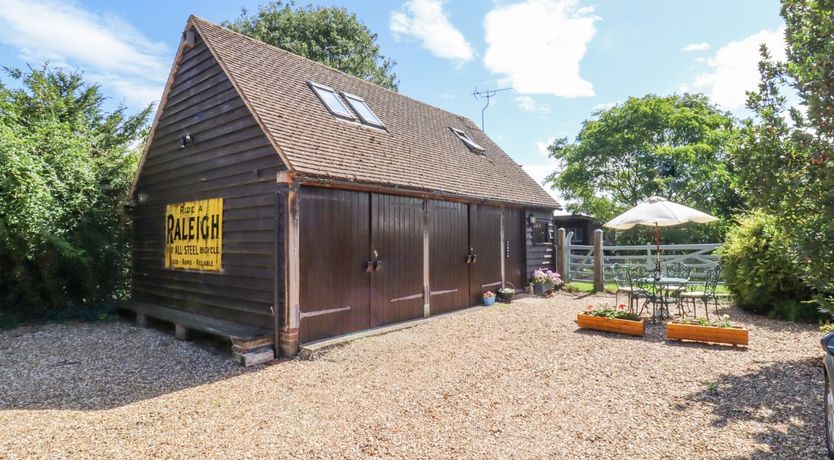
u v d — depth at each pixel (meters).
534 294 12.32
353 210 7.48
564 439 3.56
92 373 5.91
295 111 7.85
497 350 6.49
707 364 5.56
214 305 7.87
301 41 24.83
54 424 4.10
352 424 3.97
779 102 4.63
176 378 5.65
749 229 9.00
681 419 3.90
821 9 4.31
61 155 9.43
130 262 10.67
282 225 6.58
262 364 6.15
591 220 24.22
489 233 11.06
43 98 12.57
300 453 3.40
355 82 11.32
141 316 8.74
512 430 3.76
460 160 11.51
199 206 8.32
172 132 9.12
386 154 8.76
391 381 5.22
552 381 5.07
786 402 4.21
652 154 22.84
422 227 8.93
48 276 9.25
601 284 12.78
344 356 6.27
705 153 21.81
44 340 7.68
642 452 3.29
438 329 7.91
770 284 8.45
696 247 12.59
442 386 4.98
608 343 6.75
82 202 9.68
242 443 3.60
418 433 3.74
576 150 26.84
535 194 13.27
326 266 6.98
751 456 3.17
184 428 3.97
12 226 8.12
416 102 13.55
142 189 10.11
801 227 4.36
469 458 3.27
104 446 3.58
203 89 8.30
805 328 7.52
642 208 9.12
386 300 8.05
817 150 4.04
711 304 10.18
